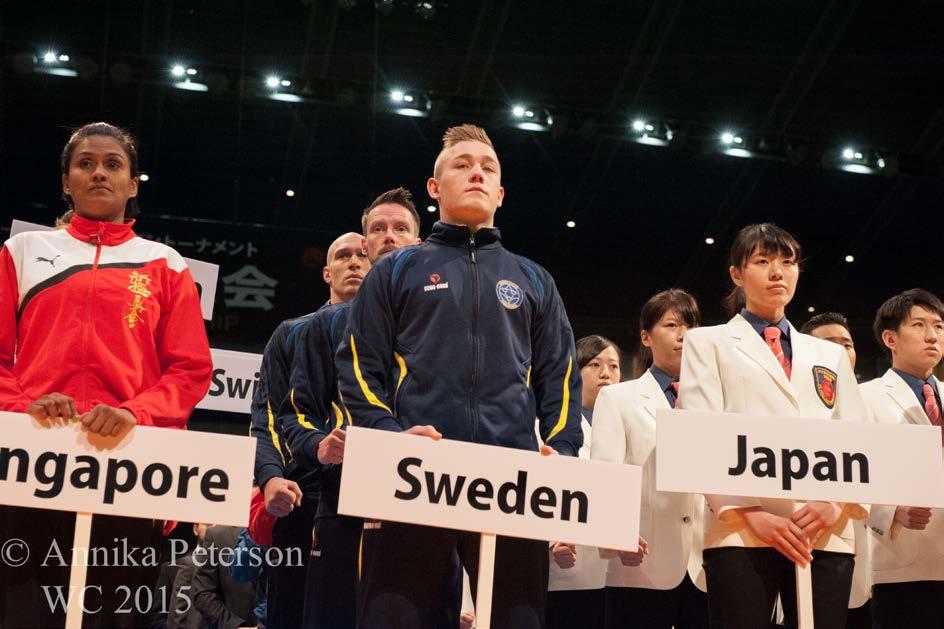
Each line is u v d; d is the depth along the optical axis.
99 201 2.82
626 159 10.82
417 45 9.12
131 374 2.62
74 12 8.64
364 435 2.39
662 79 9.67
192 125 9.98
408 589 2.45
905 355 3.91
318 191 10.91
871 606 3.91
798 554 2.76
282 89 9.39
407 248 2.80
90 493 2.37
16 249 2.71
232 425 10.05
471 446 2.45
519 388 2.63
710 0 8.67
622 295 12.00
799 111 10.11
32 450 2.36
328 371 3.51
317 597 3.21
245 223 10.77
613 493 2.52
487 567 2.39
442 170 2.90
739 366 3.12
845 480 2.75
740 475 2.71
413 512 2.38
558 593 4.25
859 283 11.99
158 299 2.75
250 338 10.50
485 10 8.71
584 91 9.82
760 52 9.27
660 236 11.88
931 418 3.79
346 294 3.92
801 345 3.21
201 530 5.33
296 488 3.39
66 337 2.59
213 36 8.95
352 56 9.23
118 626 2.49
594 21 8.89
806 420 2.77
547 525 2.46
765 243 3.25
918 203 11.29
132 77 9.09
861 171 10.62
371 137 10.27
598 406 4.06
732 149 10.34
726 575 2.85
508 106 9.84
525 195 11.39
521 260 2.87
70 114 9.67
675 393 4.06
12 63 8.87
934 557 3.55
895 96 9.87
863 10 8.77
